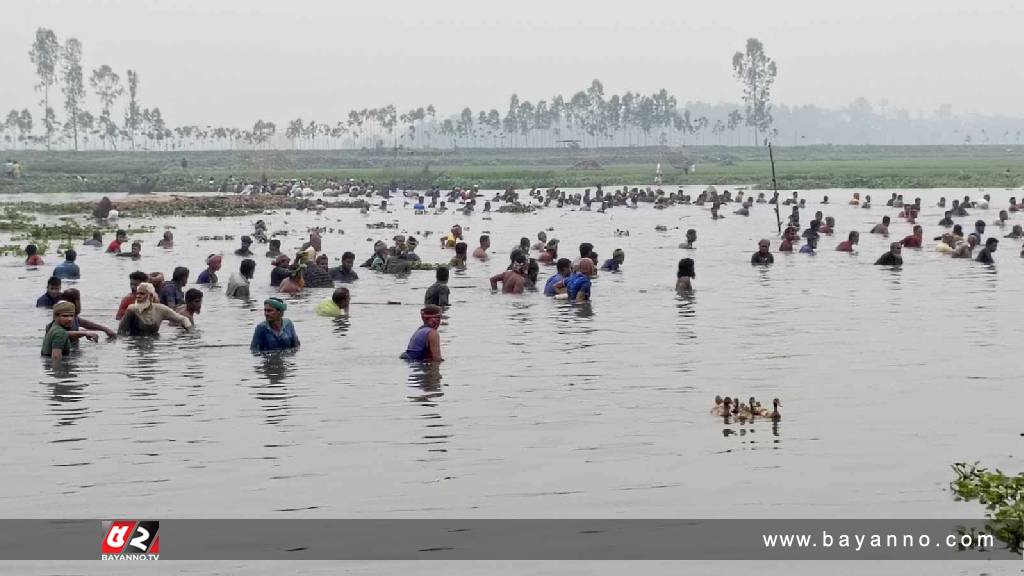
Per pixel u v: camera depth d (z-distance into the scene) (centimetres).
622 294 3078
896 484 1224
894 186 11238
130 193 11662
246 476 1267
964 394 1695
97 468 1302
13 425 1521
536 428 1490
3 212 7606
